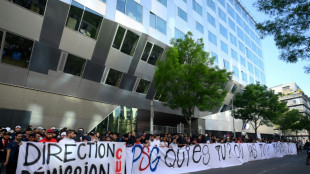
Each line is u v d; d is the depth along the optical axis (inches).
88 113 712.4
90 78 708.7
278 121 1973.4
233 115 1235.2
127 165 304.7
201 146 422.0
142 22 839.7
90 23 669.9
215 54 1357.0
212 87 631.2
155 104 942.4
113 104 786.2
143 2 862.5
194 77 610.9
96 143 275.6
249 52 1913.1
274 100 1192.2
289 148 865.5
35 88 594.9
